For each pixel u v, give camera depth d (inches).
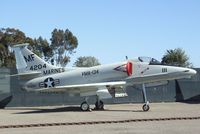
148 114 912.9
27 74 1203.9
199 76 1590.8
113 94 1169.4
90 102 1396.4
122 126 644.1
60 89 1141.7
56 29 3253.0
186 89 1576.0
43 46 3198.8
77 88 1120.2
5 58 2824.8
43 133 566.6
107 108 1194.6
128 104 1440.7
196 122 699.4
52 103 1406.3
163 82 1110.4
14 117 879.7
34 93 1387.8
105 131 580.4
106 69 1139.3
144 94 1090.7
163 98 1542.8
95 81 1141.7
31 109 1213.7
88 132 571.2
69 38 3248.0
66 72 1177.4
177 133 547.5
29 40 3029.0
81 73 1159.0
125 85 1112.2
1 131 597.0
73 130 597.9
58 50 3243.1
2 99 1358.3
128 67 1107.9
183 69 1080.2
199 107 1197.1
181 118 773.3
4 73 1368.1
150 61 1107.9
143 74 1096.2
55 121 758.5
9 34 2915.8
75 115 921.5
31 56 1205.7
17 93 1373.0
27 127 651.5
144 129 598.2
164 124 667.4
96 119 793.6
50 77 1182.3
